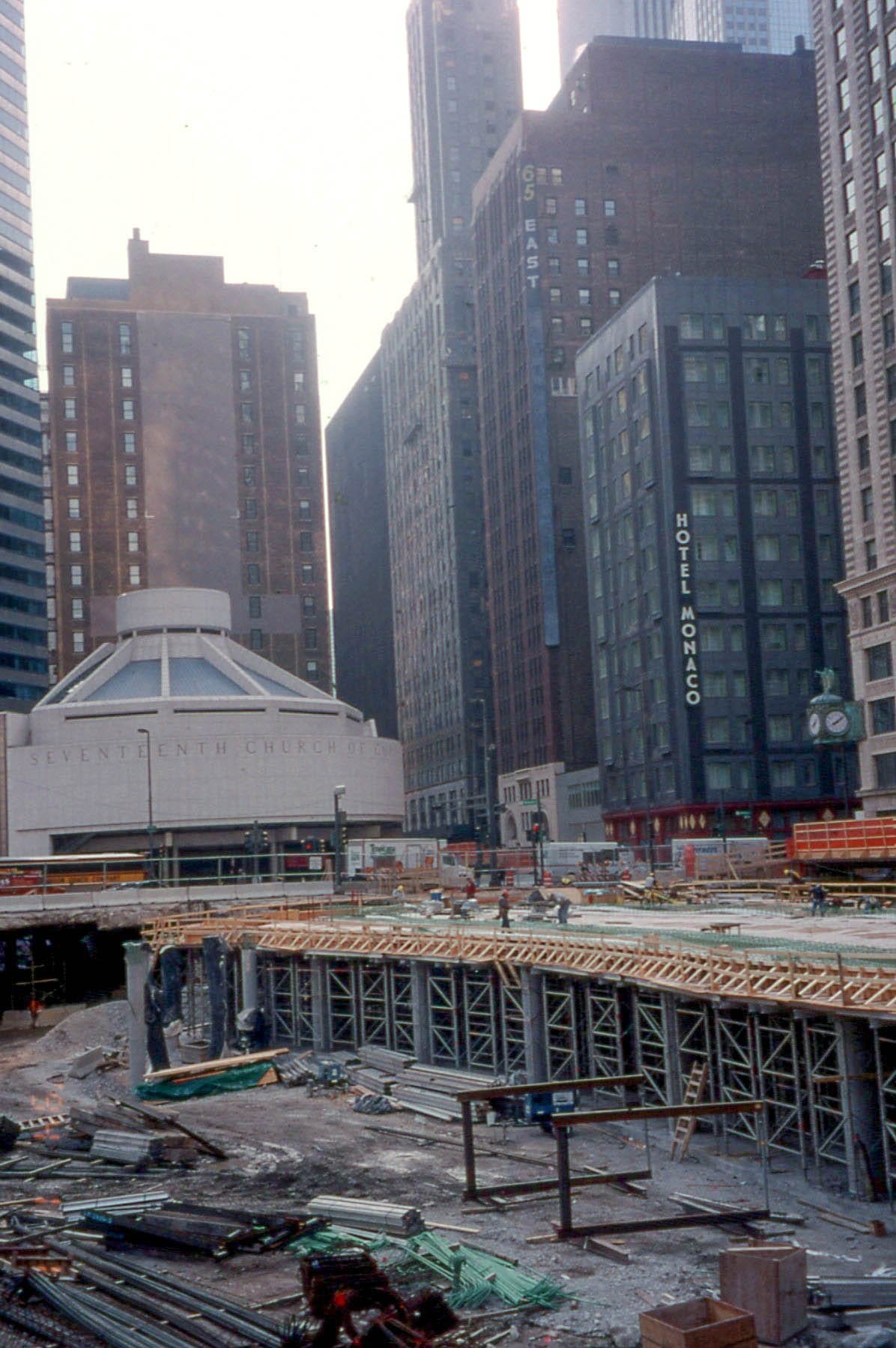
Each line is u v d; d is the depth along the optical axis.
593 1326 24.31
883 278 90.12
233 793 124.19
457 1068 52.00
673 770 128.50
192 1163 39.28
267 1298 26.19
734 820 125.06
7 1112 50.69
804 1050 34.38
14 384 169.75
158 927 75.56
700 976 36.97
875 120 91.00
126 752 123.06
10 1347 23.78
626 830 140.12
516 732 179.88
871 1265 26.72
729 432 130.25
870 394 91.31
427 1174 36.56
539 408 167.38
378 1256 28.69
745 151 174.50
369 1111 45.81
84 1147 41.44
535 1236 30.00
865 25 92.06
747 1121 37.84
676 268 171.62
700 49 176.38
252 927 66.56
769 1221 29.91
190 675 135.75
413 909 73.50
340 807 127.88
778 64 176.25
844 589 93.56
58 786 122.50
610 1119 29.45
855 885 65.75
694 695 126.06
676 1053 39.78
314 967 60.44
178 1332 24.12
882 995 30.12
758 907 63.03
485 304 192.50
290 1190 35.69
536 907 68.12
